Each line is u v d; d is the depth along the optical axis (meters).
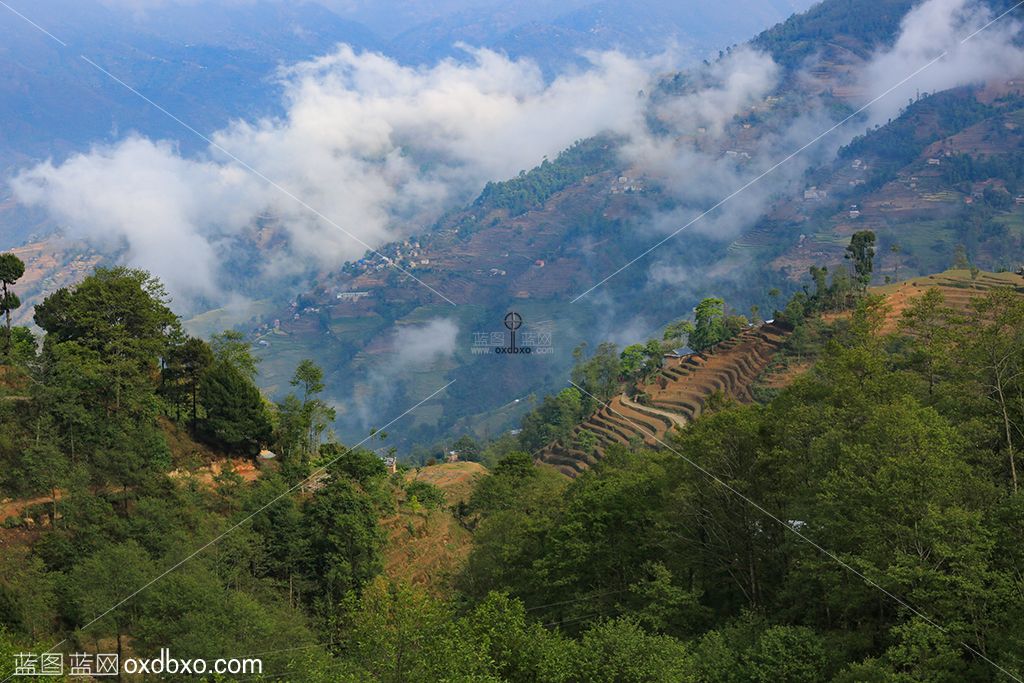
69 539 71.38
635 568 66.06
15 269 90.81
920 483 47.91
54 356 84.44
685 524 63.91
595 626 51.72
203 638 60.72
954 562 43.97
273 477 83.69
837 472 53.06
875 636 49.09
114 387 87.19
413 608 47.44
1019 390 59.62
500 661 48.25
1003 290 71.56
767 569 61.88
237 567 71.50
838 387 63.12
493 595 51.53
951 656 41.41
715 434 63.03
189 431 94.38
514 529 72.69
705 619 59.06
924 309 81.50
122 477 79.56
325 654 53.62
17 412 80.38
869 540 48.34
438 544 91.75
